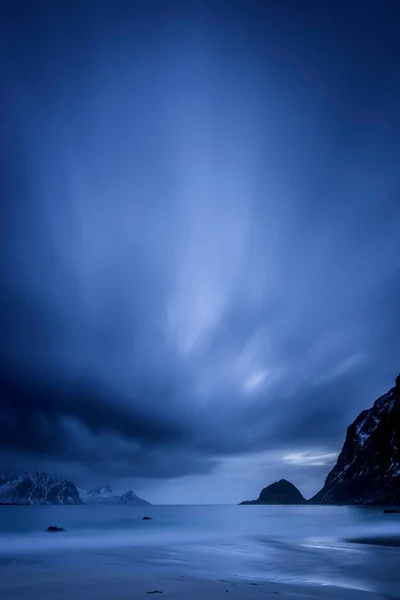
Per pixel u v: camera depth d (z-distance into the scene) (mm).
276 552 43125
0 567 34250
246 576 28703
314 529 76625
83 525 97938
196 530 79500
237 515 153125
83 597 22109
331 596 21500
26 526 94375
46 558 40344
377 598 21031
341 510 167750
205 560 37781
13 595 22922
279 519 114625
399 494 197375
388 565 32781
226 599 20906
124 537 64250
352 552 42219
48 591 23953
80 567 33969
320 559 37000
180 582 26406
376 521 95875
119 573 30594
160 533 72812
